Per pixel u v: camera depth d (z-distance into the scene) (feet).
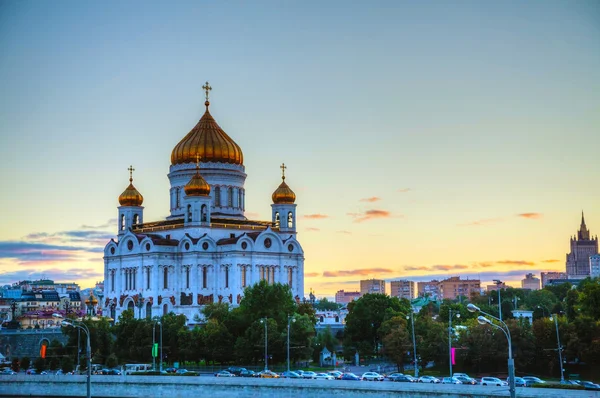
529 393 582.35
